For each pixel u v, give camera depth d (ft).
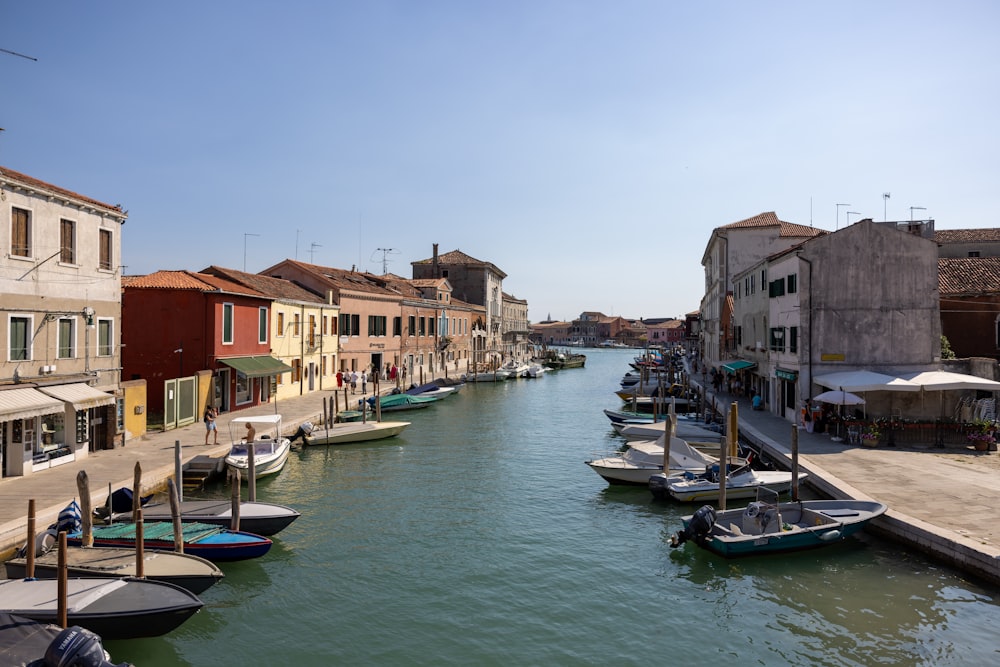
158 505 56.70
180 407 92.32
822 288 89.97
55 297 66.49
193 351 101.81
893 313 89.61
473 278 263.49
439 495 69.72
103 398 68.03
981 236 139.23
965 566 44.62
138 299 101.60
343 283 159.12
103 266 74.38
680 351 420.36
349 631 39.78
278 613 42.14
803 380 90.53
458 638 38.91
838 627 39.81
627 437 96.68
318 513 62.90
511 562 50.72
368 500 67.56
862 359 89.66
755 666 35.76
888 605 42.16
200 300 101.81
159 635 36.76
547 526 59.52
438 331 211.82
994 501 54.54
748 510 53.11
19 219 62.39
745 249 167.73
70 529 46.62
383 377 173.17
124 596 36.99
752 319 127.65
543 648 37.78
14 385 60.70
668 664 36.06
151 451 74.49
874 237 89.61
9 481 59.31
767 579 46.93
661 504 66.64
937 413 86.02
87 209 71.15
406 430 113.70
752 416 105.09
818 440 82.43
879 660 36.11
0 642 30.76
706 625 40.45
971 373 88.74
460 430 114.11
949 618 40.11
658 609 42.65
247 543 48.26
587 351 599.98
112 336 75.97
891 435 78.48
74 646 29.58
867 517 51.62
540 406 152.46
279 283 138.62
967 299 103.30
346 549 53.36
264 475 75.15
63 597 33.04
